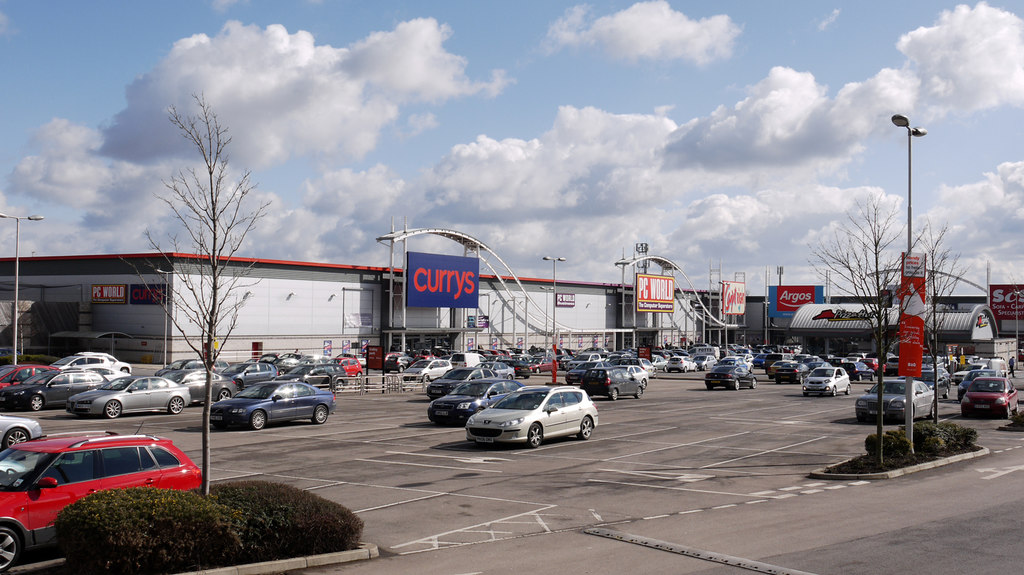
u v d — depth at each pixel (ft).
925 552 31.99
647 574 29.60
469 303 240.12
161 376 103.19
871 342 309.42
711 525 38.24
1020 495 45.37
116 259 191.62
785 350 294.05
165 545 27.89
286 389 84.64
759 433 78.74
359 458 61.31
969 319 256.73
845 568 29.78
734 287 360.69
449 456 62.59
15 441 59.93
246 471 54.80
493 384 88.53
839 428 83.35
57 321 188.55
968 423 89.86
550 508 42.96
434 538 36.32
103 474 33.42
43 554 32.99
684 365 216.95
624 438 74.64
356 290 222.07
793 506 42.80
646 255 321.32
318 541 31.73
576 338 304.30
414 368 145.59
